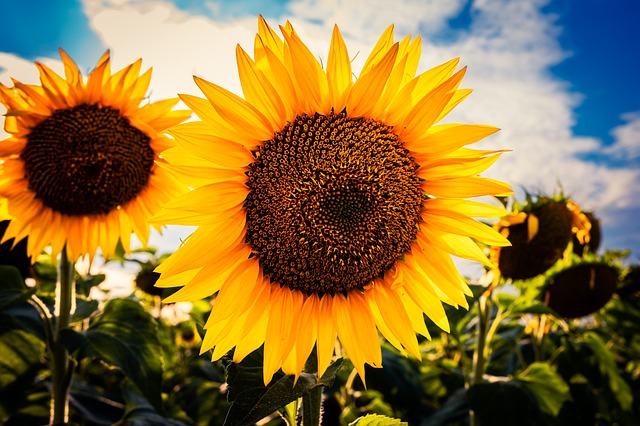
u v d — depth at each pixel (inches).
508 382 177.8
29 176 157.4
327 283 112.0
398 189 111.0
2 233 179.8
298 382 91.4
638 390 257.4
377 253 112.4
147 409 165.6
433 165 111.1
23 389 154.3
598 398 233.3
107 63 155.0
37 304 149.6
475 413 169.9
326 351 107.0
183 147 97.5
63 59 152.8
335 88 105.6
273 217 108.5
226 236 104.7
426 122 105.6
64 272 156.5
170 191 167.9
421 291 113.6
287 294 111.0
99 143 156.2
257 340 106.6
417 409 201.5
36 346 159.2
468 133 106.2
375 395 217.3
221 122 100.9
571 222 176.2
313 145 107.9
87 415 175.3
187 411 233.5
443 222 113.0
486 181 106.4
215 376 237.0
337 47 102.2
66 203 159.6
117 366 140.6
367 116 108.7
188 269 99.1
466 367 192.9
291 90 102.7
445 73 105.2
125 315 152.3
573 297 211.9
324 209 109.3
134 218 167.9
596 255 217.9
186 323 310.8
